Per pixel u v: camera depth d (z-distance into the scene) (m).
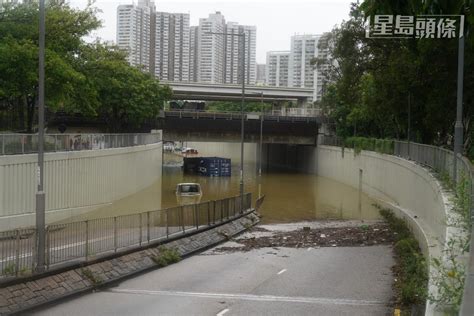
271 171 94.00
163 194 53.97
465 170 18.97
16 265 17.14
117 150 45.50
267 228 35.75
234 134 80.56
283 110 88.12
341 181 72.75
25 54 30.84
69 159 35.56
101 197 41.66
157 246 24.22
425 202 29.58
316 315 16.00
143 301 17.62
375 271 22.42
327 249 27.64
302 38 137.00
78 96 42.84
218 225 31.03
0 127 44.91
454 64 31.00
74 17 38.00
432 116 35.66
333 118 80.50
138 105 58.84
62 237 19.44
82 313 16.09
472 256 9.09
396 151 48.06
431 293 10.19
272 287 19.81
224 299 17.98
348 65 43.19
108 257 20.89
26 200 30.06
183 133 78.69
